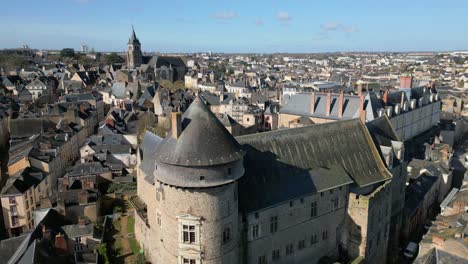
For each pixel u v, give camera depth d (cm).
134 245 6456
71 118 13288
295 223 5181
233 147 4231
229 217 4344
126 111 15138
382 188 5906
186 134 4106
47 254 5594
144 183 6625
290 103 12850
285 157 5350
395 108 11850
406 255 6831
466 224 5094
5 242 6053
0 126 12706
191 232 4234
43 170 9169
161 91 18100
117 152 10488
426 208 8338
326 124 6106
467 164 10169
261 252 4903
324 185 5334
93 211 7406
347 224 5759
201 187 4031
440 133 13400
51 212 7038
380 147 6512
